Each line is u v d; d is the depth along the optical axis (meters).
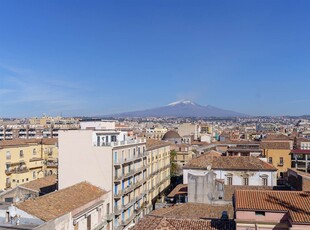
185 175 66.62
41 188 65.69
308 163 89.75
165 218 36.50
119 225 63.19
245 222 32.34
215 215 42.62
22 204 42.00
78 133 62.88
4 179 85.94
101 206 54.50
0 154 85.50
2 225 39.16
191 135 198.88
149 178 86.25
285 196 34.41
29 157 95.75
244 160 66.69
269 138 117.06
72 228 43.81
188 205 47.12
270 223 31.70
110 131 69.31
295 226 29.41
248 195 34.94
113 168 62.28
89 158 62.41
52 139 107.12
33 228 37.19
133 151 74.44
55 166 100.44
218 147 123.50
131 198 72.00
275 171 62.78
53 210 43.00
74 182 62.72
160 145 98.88
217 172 65.00
